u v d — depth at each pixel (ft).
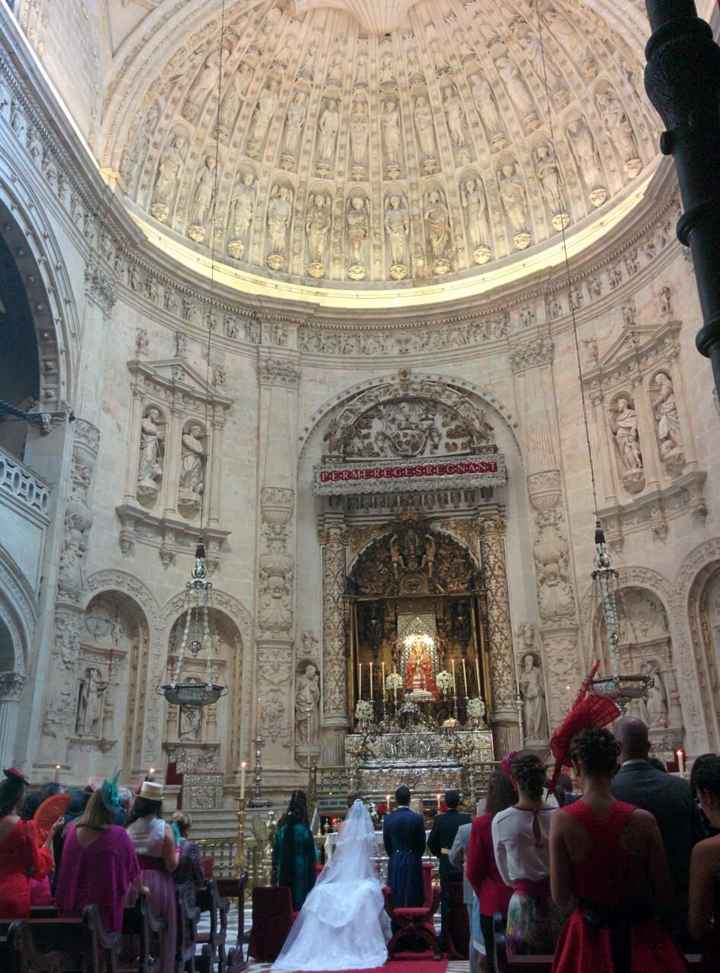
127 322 71.67
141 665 66.80
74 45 65.46
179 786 61.87
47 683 56.29
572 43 76.33
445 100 84.84
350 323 83.92
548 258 80.28
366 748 69.56
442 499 79.56
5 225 56.29
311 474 79.92
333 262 86.22
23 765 52.95
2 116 53.78
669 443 65.72
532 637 72.33
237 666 72.18
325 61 83.20
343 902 28.81
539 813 16.22
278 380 80.43
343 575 77.46
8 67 53.78
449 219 86.02
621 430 70.59
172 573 70.13
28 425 60.59
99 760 63.00
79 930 17.26
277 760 69.67
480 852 18.28
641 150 74.18
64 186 62.49
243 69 80.43
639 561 67.26
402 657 77.51
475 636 76.07
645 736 15.72
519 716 70.23
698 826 14.87
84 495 62.54
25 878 19.53
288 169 85.40
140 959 20.06
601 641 69.36
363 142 86.38
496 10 78.07
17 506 54.08
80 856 19.30
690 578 62.54
